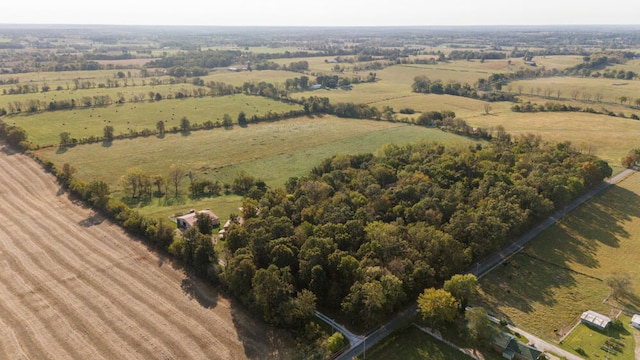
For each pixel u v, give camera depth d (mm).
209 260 91938
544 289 92938
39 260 97938
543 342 76812
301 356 70062
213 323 78250
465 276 82312
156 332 76125
